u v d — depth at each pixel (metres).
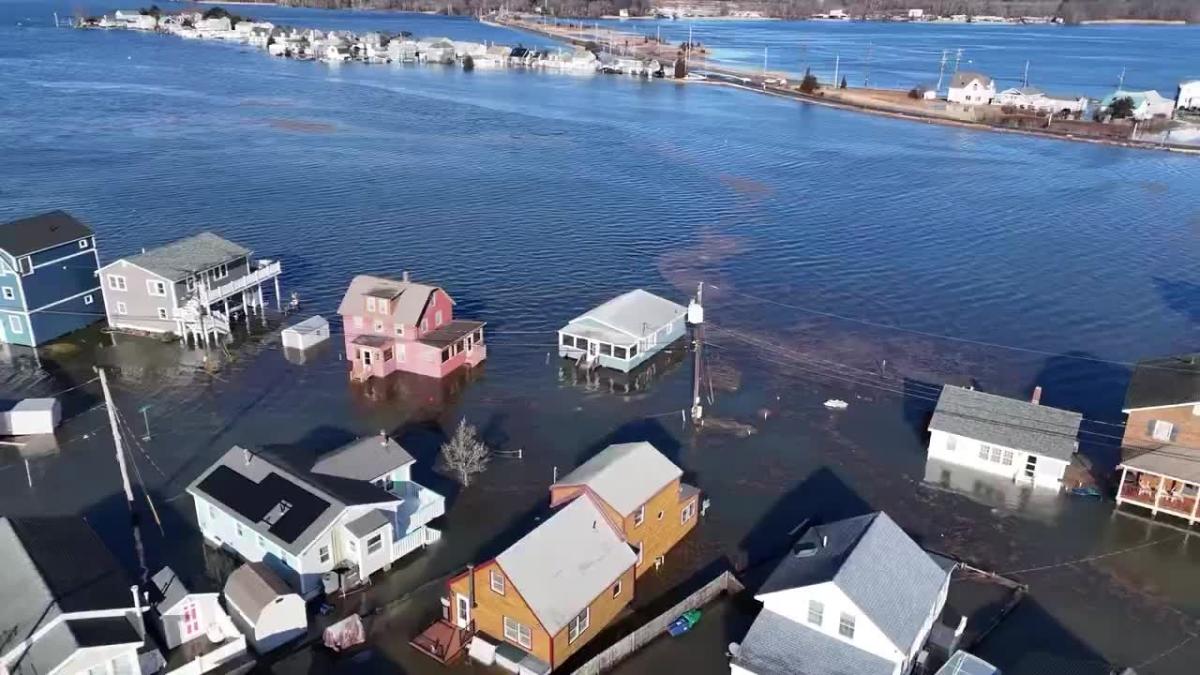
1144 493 52.22
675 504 47.50
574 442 59.72
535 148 158.38
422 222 110.44
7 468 54.81
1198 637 42.06
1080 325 82.69
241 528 44.56
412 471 55.34
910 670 38.09
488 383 68.06
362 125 174.62
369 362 67.94
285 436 59.56
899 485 55.12
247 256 79.38
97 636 34.94
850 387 68.88
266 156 143.88
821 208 121.81
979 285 92.75
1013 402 57.97
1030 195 130.00
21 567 38.00
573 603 38.75
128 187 122.00
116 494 52.28
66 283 73.75
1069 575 46.50
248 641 39.34
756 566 46.69
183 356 71.44
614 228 110.44
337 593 43.16
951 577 45.56
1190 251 105.19
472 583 39.56
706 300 86.94
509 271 93.88
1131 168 148.75
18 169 129.50
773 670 36.56
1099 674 35.81
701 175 140.38
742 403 65.88
